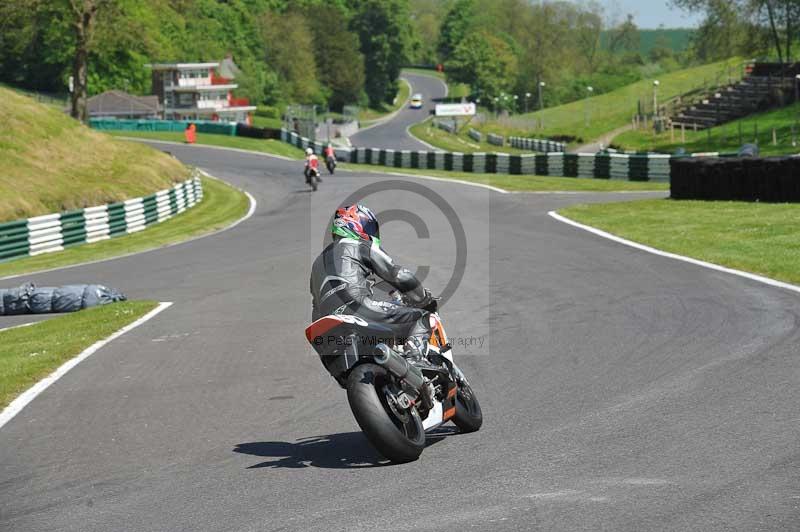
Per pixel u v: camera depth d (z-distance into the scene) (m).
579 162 53.25
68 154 52.66
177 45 174.75
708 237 21.73
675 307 13.95
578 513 6.03
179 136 109.00
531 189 43.44
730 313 13.10
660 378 9.80
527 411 8.96
